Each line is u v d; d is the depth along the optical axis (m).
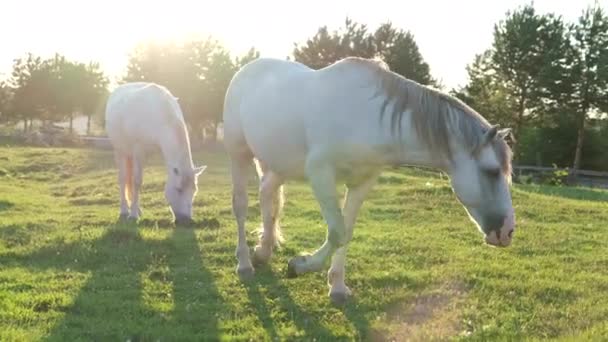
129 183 10.05
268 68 6.04
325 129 4.88
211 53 40.12
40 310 5.15
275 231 6.50
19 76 49.38
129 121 9.55
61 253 7.08
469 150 4.57
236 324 4.88
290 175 5.55
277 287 5.93
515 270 6.74
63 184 16.25
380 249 7.67
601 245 8.59
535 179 24.73
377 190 13.55
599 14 34.41
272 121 5.36
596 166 38.28
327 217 4.89
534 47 35.56
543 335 4.77
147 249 7.34
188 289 5.85
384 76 4.84
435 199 12.20
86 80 50.56
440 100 4.69
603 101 34.53
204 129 43.19
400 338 4.65
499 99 36.53
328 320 5.06
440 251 7.67
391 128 4.72
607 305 5.54
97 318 4.97
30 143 30.84
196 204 11.41
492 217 4.59
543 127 37.44
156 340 4.48
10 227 8.48
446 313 5.23
